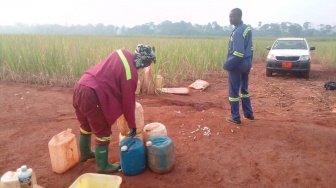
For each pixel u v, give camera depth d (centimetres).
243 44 447
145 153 359
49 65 888
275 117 586
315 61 1958
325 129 496
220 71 1177
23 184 276
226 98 768
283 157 394
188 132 479
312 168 366
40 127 517
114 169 356
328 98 785
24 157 406
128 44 1386
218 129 486
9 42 1059
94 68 335
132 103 335
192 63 1102
